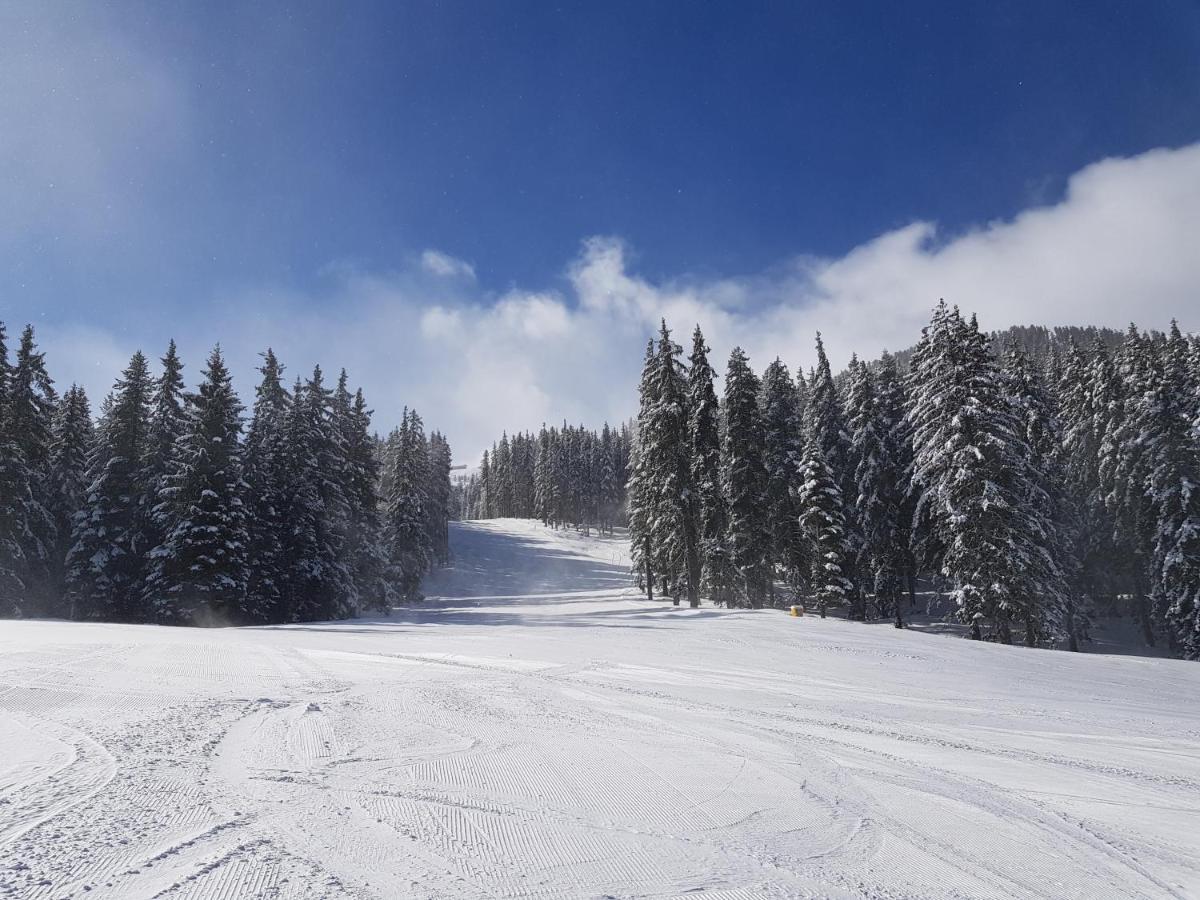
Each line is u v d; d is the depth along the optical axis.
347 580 38.12
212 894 4.00
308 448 37.66
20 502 31.97
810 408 41.62
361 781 6.29
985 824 5.60
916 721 9.86
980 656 18.62
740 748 7.95
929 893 4.34
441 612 43.03
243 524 32.12
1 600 30.91
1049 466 33.12
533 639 20.14
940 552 31.61
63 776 6.19
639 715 9.70
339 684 11.50
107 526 33.28
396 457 55.88
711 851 4.89
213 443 31.45
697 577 34.78
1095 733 9.38
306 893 4.04
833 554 33.88
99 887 4.07
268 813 5.40
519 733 8.34
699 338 37.66
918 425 30.36
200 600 30.45
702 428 36.84
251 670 12.73
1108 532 37.62
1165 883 4.57
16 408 33.47
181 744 7.36
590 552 93.69
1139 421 32.75
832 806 5.97
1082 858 4.96
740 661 16.31
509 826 5.26
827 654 18.11
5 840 4.74
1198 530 29.53
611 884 4.30
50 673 11.55
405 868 4.44
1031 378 36.47
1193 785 6.83
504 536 101.94
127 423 35.06
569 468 115.25
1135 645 36.75
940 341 28.28
